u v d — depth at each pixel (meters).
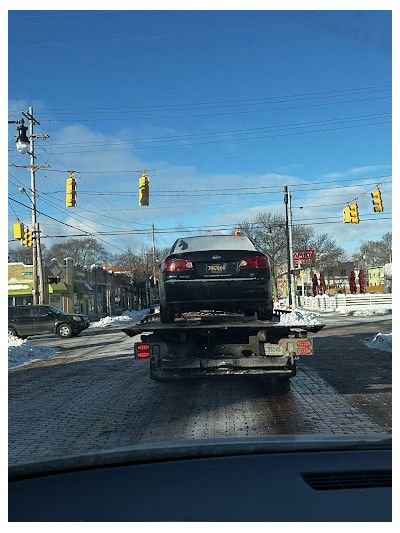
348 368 10.34
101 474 1.95
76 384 9.84
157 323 7.74
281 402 7.34
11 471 1.96
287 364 7.08
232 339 7.38
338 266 78.88
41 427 6.41
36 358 15.28
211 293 7.35
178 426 6.14
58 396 8.61
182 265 7.40
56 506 1.63
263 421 6.21
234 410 6.91
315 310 41.88
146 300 75.50
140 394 8.49
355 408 6.82
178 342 7.24
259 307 7.89
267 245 54.22
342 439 2.38
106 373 11.19
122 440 5.65
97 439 5.73
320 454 2.19
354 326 21.56
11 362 14.11
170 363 7.12
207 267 7.43
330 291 72.75
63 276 42.19
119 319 38.50
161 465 2.06
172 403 7.63
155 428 6.12
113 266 91.19
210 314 8.09
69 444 5.56
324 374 9.72
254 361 7.10
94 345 18.64
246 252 7.50
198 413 6.84
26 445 5.54
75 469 2.01
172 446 2.21
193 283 7.32
